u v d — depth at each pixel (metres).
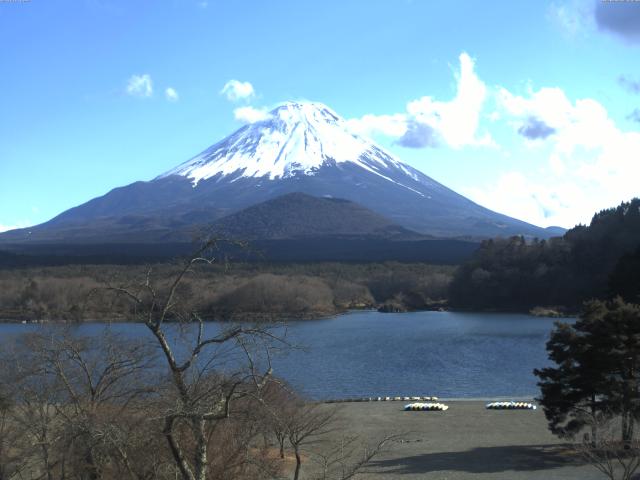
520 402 57.03
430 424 48.38
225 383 16.44
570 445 39.84
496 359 89.88
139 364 23.14
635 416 35.09
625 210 177.75
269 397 21.89
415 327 136.38
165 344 15.83
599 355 35.44
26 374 20.75
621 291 98.06
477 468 34.84
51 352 21.09
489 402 58.50
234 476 19.41
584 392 36.19
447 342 109.38
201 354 22.83
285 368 79.31
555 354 36.88
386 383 72.31
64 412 19.66
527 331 125.12
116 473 18.56
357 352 96.75
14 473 20.75
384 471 34.16
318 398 60.12
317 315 155.88
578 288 163.62
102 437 17.02
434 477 33.00
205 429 18.53
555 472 33.38
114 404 19.53
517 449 39.56
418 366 83.94
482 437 43.53
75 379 21.05
